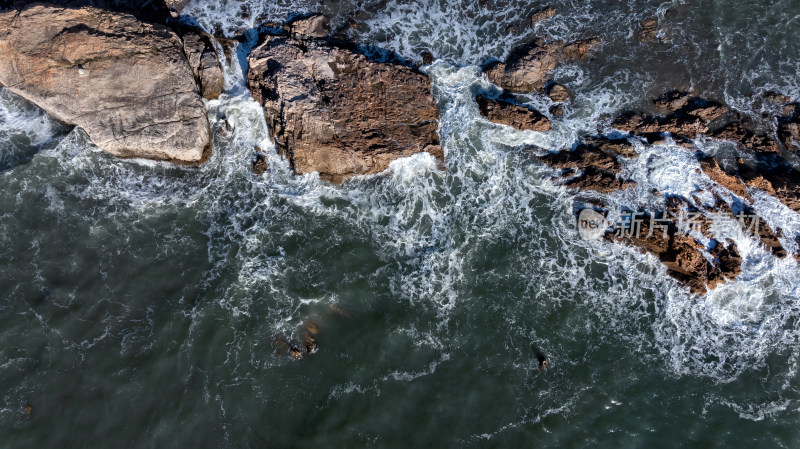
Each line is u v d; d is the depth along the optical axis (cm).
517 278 2055
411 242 2102
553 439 1870
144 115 2108
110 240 2072
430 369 1944
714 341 2002
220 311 1986
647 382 1945
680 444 1877
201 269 2047
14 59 2047
